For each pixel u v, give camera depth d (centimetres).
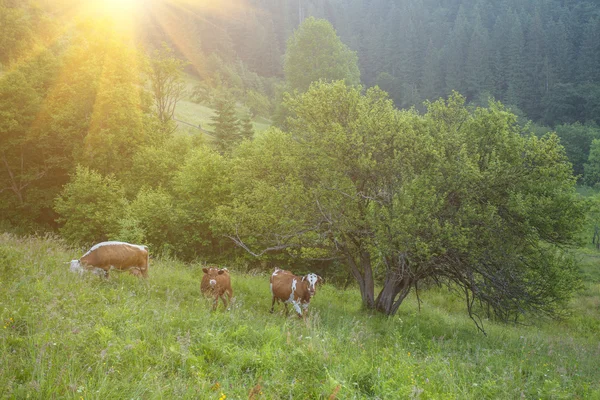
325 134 1611
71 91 3500
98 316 895
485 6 17675
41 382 589
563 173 1503
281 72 15638
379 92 1734
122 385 632
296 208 1667
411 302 2378
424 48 15462
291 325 1142
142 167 3266
